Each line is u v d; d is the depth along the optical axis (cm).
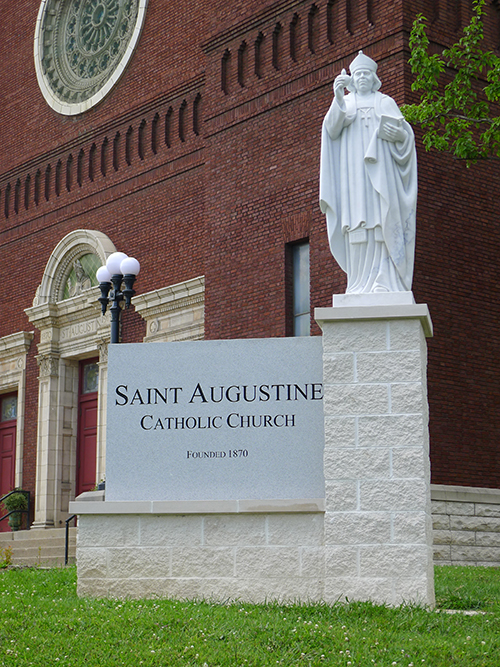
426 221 1953
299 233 2114
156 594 1084
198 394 1128
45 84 3034
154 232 2600
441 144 1780
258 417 1111
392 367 1048
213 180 2331
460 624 944
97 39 2973
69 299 2792
